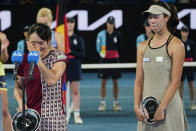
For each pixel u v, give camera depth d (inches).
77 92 787.4
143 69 380.2
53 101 371.6
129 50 1417.3
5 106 469.1
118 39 973.2
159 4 369.1
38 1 1525.6
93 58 1405.0
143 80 387.5
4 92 439.2
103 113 880.9
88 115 858.8
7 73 1375.5
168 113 369.4
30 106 374.0
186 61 965.2
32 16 1385.3
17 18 1380.4
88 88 1203.9
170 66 366.9
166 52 366.0
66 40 681.6
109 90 1176.2
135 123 783.1
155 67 368.5
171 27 383.9
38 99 370.9
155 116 364.5
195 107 924.0
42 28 358.0
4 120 475.8
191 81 924.0
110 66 900.0
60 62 368.5
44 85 368.5
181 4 1392.7
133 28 1412.4
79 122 780.0
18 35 1385.3
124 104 974.4
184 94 1117.1
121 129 732.7
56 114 371.6
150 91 372.8
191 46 967.6
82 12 1389.0
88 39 1398.9
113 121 801.6
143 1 1498.5
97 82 1314.0
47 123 369.4
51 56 370.3
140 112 374.0
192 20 1395.2
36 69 366.6
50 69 368.2
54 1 1535.4
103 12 1397.6
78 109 787.4
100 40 969.5
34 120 361.1
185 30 957.2
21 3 1508.4
